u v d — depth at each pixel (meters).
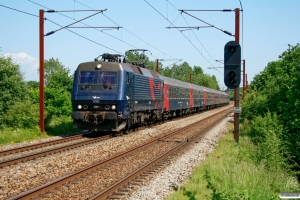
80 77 20.94
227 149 16.70
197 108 54.06
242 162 12.97
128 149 16.66
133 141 19.44
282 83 20.39
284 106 18.09
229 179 10.41
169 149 16.08
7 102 25.48
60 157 14.11
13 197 8.15
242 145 18.45
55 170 11.84
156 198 9.07
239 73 15.78
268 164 13.56
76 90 20.81
